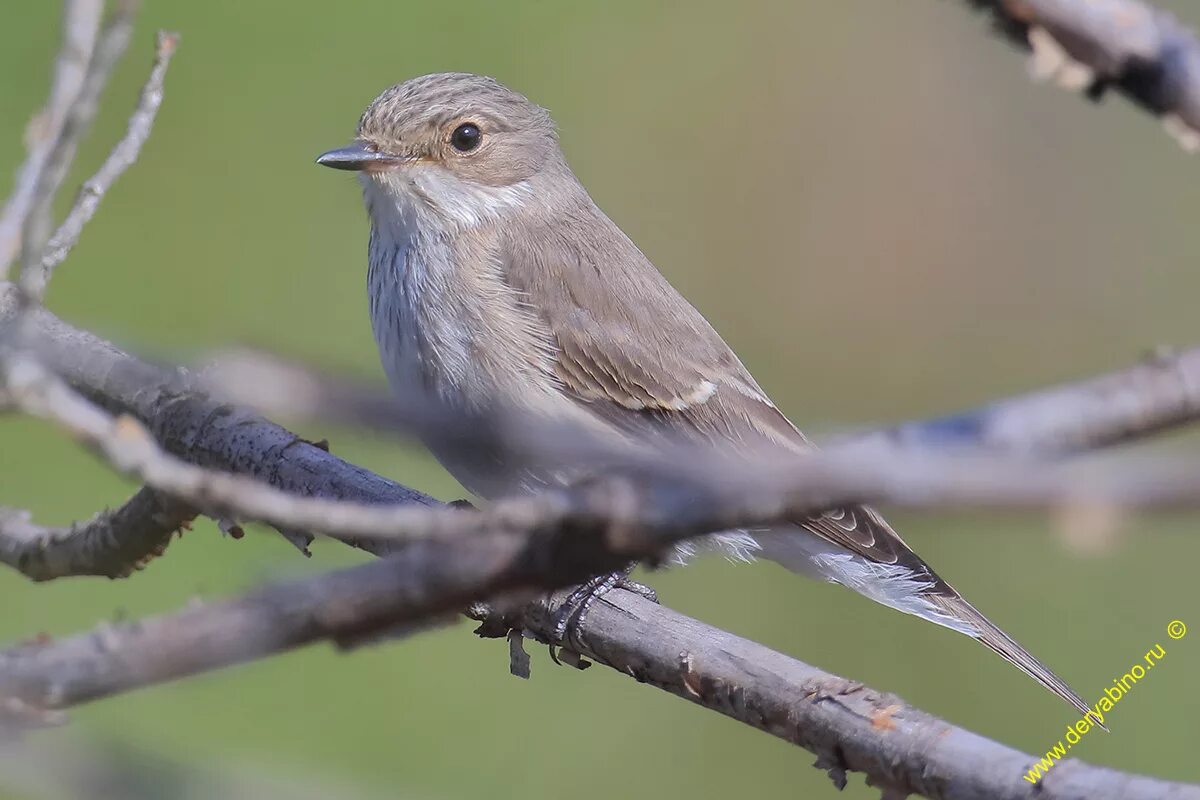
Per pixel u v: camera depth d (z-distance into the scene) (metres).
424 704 11.94
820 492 3.36
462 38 15.02
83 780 4.60
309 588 3.68
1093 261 15.77
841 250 15.73
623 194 15.48
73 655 3.88
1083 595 13.09
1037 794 5.24
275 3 14.32
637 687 12.33
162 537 7.38
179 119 13.72
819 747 6.00
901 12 16.28
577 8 15.70
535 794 11.81
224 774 4.93
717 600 13.28
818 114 15.93
